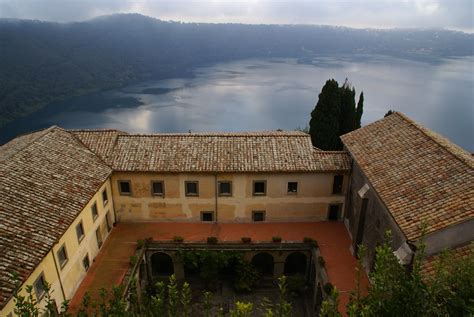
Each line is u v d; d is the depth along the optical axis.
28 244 21.41
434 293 9.89
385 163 26.53
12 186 24.64
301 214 34.59
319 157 33.03
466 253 19.38
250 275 31.34
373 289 10.51
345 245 31.64
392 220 23.16
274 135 34.78
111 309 12.23
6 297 18.05
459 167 22.31
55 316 12.12
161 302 11.58
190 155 32.97
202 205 33.97
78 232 27.11
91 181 29.31
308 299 31.03
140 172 32.19
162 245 31.30
